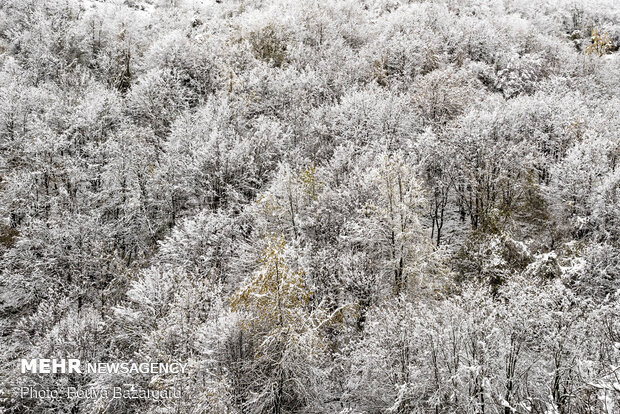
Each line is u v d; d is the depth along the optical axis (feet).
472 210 99.76
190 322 68.64
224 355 63.10
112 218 103.50
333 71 136.05
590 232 88.89
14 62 134.72
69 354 71.82
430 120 109.91
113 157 105.60
